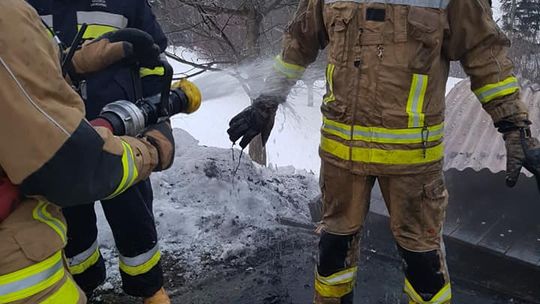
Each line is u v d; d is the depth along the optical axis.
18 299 1.24
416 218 2.15
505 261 2.88
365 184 2.19
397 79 1.97
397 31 1.93
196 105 1.86
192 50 6.59
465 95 4.06
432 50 1.94
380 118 2.02
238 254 3.33
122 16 2.16
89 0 2.12
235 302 2.88
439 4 1.92
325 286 2.42
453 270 3.09
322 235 2.38
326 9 2.12
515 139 2.00
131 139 1.47
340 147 2.14
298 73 2.36
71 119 1.21
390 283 3.06
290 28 2.32
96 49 1.72
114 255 3.25
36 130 1.16
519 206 3.35
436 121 2.06
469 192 3.44
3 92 1.13
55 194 1.22
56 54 1.28
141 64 1.78
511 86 1.98
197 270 3.16
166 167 1.64
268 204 3.95
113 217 2.27
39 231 1.29
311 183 4.82
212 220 3.61
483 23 1.93
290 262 3.27
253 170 4.43
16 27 1.15
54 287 1.32
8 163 1.17
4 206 1.24
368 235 3.40
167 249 3.34
